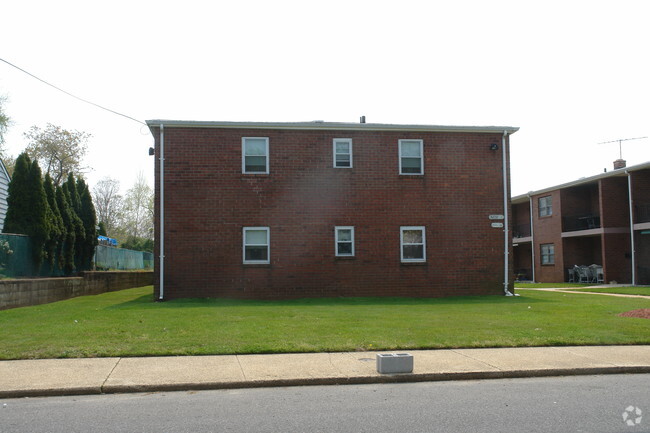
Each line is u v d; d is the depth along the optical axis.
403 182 21.16
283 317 14.03
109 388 7.77
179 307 16.81
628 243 31.33
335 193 20.83
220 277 20.11
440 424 6.21
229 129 20.45
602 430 6.00
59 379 8.13
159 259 19.91
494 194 21.66
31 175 19.98
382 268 20.91
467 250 21.36
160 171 20.12
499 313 15.00
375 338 11.09
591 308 16.34
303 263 20.53
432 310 15.79
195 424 6.23
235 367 8.93
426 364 9.16
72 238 23.36
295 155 20.72
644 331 11.98
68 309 16.09
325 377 8.29
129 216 60.88
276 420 6.39
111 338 10.92
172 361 9.36
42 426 6.16
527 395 7.59
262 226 20.38
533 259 38.12
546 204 37.03
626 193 31.50
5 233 19.08
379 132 21.20
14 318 13.69
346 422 6.30
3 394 7.51
